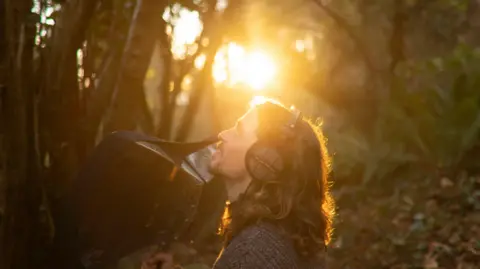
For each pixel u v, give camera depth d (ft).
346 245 18.37
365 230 19.42
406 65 28.81
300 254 6.73
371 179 25.03
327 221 7.20
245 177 7.00
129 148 8.71
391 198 22.33
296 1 36.17
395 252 17.72
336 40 39.40
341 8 37.99
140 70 11.42
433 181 23.18
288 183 6.79
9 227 8.81
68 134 9.94
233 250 6.59
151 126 16.28
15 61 8.66
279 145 6.82
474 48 31.35
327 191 7.41
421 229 18.89
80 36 10.02
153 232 8.84
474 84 25.35
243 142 7.01
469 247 17.47
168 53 17.26
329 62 39.34
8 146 8.70
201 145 8.77
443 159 24.39
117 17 12.16
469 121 24.64
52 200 9.52
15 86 8.63
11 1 8.65
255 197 6.76
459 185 21.93
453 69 26.37
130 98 11.46
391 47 31.53
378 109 30.45
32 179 9.05
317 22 39.40
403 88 27.17
